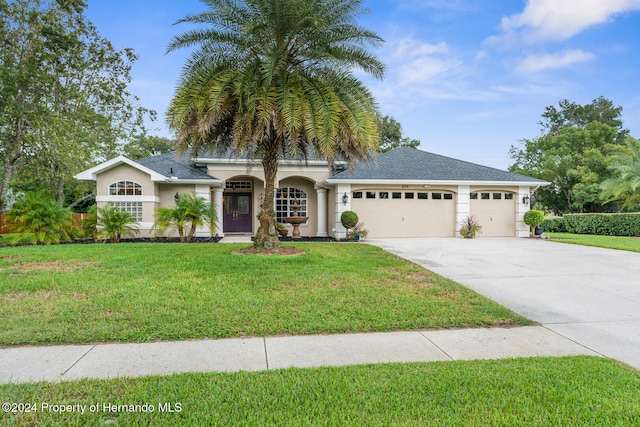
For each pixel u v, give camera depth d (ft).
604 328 15.94
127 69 68.33
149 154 90.22
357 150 34.53
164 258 29.66
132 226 49.98
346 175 56.80
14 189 83.46
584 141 110.83
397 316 16.83
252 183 63.52
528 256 36.37
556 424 8.46
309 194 62.95
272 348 13.28
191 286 21.13
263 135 30.14
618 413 8.89
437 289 21.74
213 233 53.62
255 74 30.27
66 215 44.11
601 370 11.37
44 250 34.53
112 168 50.16
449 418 8.66
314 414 8.82
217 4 30.19
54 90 56.70
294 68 32.63
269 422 8.45
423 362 12.04
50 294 19.44
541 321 16.87
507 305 19.36
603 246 45.62
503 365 11.78
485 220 59.67
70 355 12.44
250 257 30.71
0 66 50.21
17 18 52.11
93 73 65.92
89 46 63.36
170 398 9.46
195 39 30.91
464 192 58.59
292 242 47.26
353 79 32.63
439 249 41.57
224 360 12.17
